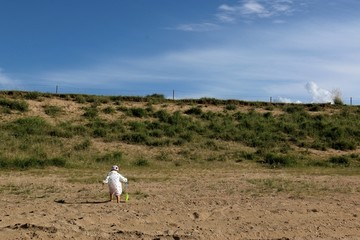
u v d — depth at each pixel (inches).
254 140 1391.5
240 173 929.5
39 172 873.5
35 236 373.7
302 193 668.7
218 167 1052.5
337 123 1652.3
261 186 733.9
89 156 1103.6
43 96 1636.3
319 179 847.7
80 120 1464.1
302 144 1402.6
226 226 440.5
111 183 557.6
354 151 1381.6
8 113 1432.1
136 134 1325.0
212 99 1822.1
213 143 1328.7
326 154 1327.5
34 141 1199.6
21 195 609.6
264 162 1143.0
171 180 794.8
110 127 1419.8
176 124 1515.7
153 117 1581.0
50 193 633.6
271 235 417.7
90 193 634.8
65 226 407.8
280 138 1449.3
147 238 385.4
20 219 429.1
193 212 486.9
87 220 434.6
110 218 447.8
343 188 732.0
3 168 903.7
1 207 498.9
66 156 1088.2
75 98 1658.5
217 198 603.2
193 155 1192.8
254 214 494.3
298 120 1675.7
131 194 629.9
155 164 1070.4
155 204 539.2
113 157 1095.0
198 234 402.9
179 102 1782.7
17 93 1621.6
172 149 1251.8
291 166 1101.7
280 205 550.9
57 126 1371.8
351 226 461.7
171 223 441.7
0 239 363.9
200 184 749.9
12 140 1179.9
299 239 406.6
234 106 1765.5
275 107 1831.9
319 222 472.1
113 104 1668.3
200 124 1537.9
